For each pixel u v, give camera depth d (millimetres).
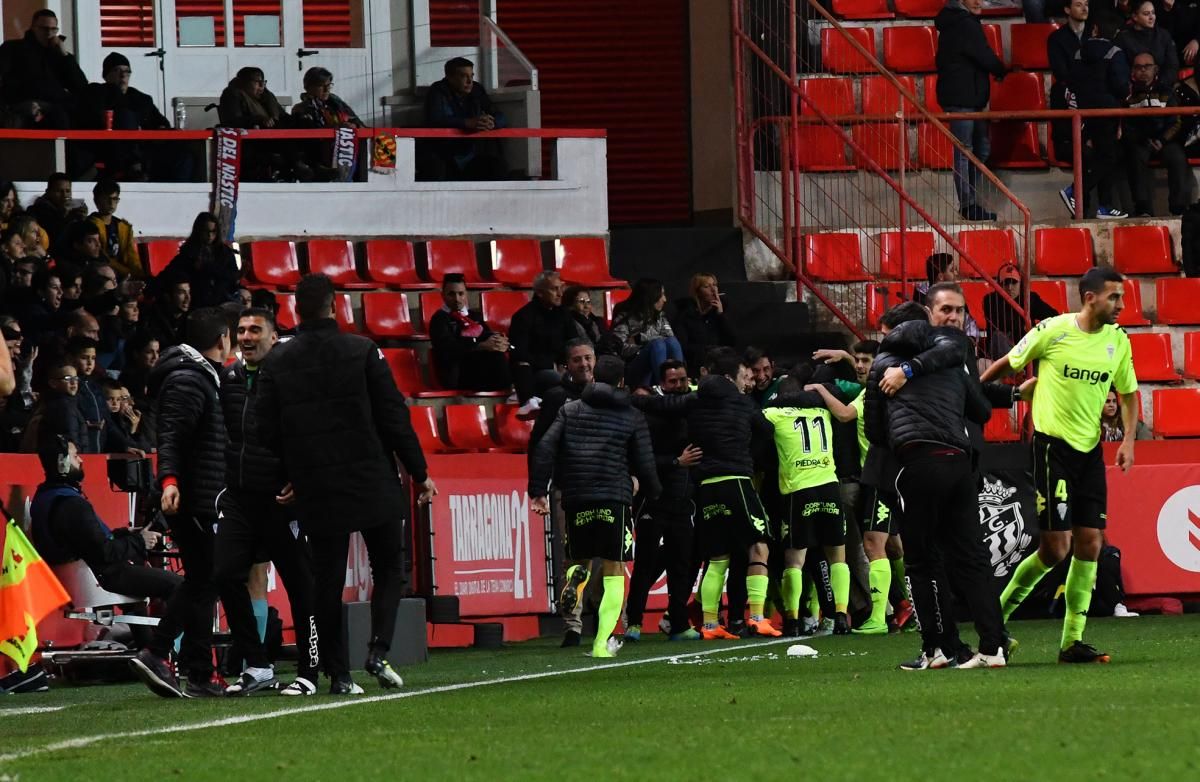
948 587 30250
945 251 64438
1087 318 31422
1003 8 73625
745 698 25484
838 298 62812
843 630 44781
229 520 29625
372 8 71000
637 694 26984
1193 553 50000
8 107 58500
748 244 65000
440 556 46094
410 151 62500
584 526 38594
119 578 33312
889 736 19656
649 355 50344
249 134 60031
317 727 23219
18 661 26469
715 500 43594
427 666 36594
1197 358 62562
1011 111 66688
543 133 63844
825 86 68812
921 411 29641
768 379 48562
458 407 55156
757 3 67312
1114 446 50750
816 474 43688
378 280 60719
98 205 55344
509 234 63438
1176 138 67875
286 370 27703
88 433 40750
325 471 27562
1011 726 20297
